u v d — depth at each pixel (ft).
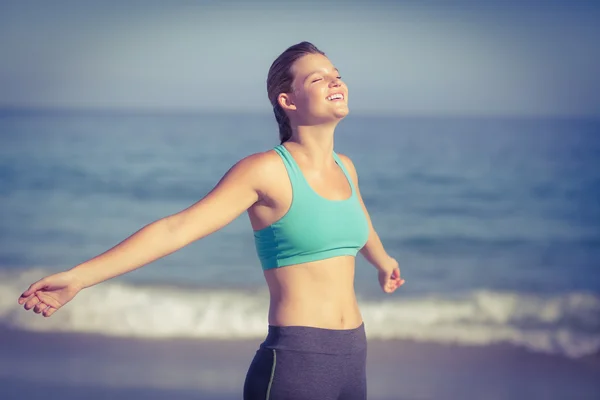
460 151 158.30
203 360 34.94
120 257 9.49
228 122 329.72
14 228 78.74
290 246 10.39
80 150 147.23
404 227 80.84
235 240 71.00
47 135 184.75
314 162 10.83
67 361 34.37
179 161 136.77
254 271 59.16
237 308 44.73
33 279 55.21
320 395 10.13
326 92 10.65
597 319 42.96
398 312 44.32
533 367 34.50
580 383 32.22
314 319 10.28
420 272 60.49
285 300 10.46
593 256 66.69
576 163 130.72
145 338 38.52
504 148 164.35
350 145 181.16
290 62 10.96
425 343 38.19
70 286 9.23
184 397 29.53
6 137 178.19
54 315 41.98
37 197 97.25
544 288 53.62
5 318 41.47
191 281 54.34
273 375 10.11
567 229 79.25
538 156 144.05
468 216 86.79
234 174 10.22
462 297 49.03
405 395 30.40
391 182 111.96
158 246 9.64
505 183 109.50
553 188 104.32
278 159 10.44
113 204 94.22
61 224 81.46
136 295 47.11
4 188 103.09
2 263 62.95
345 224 10.61
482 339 38.99
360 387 10.63
